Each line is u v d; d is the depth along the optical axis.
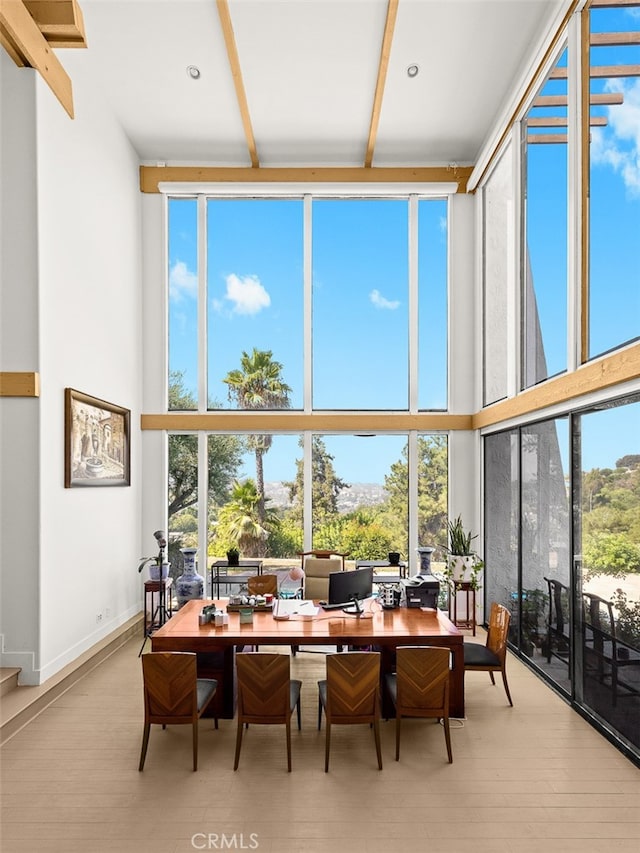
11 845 2.96
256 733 4.20
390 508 7.85
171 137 7.30
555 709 4.64
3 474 4.82
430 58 5.89
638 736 3.72
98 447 6.11
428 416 7.79
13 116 4.88
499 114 6.73
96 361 6.15
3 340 4.86
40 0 4.73
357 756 3.85
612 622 4.06
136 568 7.39
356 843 2.96
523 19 5.36
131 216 7.39
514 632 6.23
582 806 3.29
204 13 5.36
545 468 5.36
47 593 4.94
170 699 3.66
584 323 4.57
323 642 4.26
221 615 4.58
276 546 7.80
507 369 6.55
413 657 3.73
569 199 4.69
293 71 6.12
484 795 3.40
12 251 4.87
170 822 3.14
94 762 3.79
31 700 4.46
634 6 3.77
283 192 7.82
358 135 7.27
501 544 6.79
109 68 6.09
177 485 7.84
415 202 7.90
